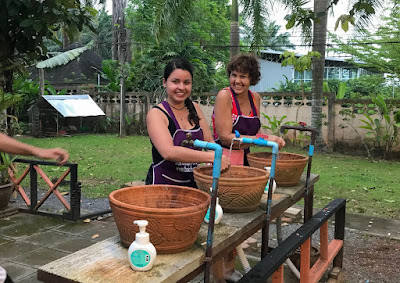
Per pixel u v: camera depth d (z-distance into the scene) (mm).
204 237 1561
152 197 1641
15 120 5414
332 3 3494
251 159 2467
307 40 7934
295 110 11148
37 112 13352
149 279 1211
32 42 4906
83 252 1398
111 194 1454
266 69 24094
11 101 4516
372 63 14281
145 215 1322
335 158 9617
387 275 3271
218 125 2590
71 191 4367
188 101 2236
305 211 2514
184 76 2074
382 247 3900
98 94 14992
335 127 10547
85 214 4527
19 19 4570
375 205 5391
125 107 14156
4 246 3633
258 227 1912
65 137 13359
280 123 11289
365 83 18781
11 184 4586
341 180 6941
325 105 10570
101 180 6688
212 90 14602
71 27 4941
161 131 1936
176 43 14312
